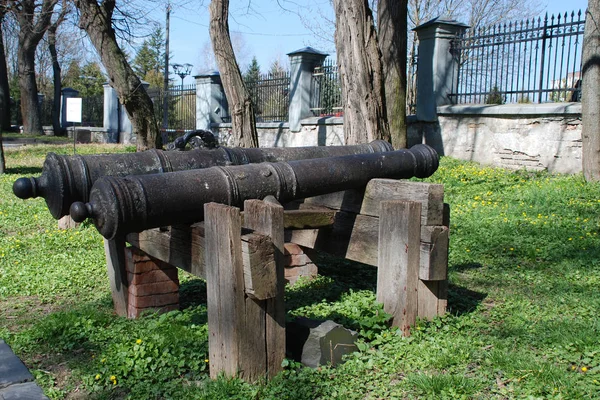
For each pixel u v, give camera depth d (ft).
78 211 11.91
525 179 35.53
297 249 19.35
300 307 15.72
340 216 16.60
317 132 53.16
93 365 13.08
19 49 102.17
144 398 11.44
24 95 103.55
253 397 10.98
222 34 41.75
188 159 16.16
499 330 14.06
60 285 19.65
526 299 16.52
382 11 40.24
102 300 18.13
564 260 19.89
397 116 40.47
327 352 12.39
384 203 14.05
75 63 171.63
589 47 31.83
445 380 11.29
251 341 11.54
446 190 33.24
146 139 42.57
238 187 13.58
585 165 32.63
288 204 17.93
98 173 14.67
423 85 44.80
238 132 42.93
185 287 19.24
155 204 12.32
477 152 41.73
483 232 24.18
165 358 12.73
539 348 12.95
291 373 11.90
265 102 61.93
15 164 54.34
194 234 13.43
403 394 11.19
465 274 19.29
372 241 15.79
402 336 13.71
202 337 13.73
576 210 26.68
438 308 14.38
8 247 24.59
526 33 39.78
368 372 12.16
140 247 15.90
